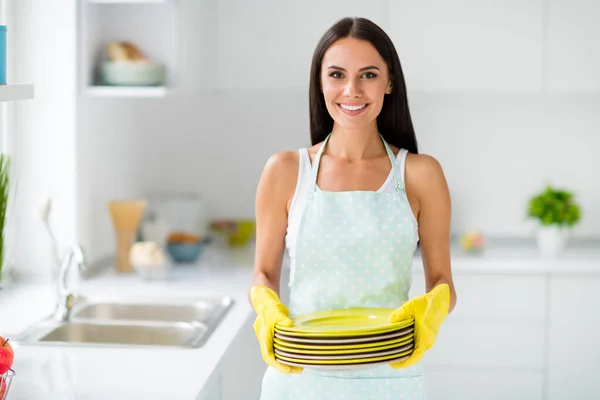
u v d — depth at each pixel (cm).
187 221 422
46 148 356
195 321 303
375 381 206
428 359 395
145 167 452
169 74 371
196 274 378
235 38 415
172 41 370
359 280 209
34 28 351
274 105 454
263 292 200
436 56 409
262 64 415
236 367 321
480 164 450
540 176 450
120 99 414
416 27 409
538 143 448
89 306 328
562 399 393
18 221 358
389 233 209
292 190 216
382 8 409
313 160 217
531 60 409
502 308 390
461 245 416
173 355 256
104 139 392
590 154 448
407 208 211
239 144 456
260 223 220
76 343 268
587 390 393
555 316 390
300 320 196
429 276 219
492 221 452
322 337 179
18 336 277
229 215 460
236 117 455
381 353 181
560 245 409
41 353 257
